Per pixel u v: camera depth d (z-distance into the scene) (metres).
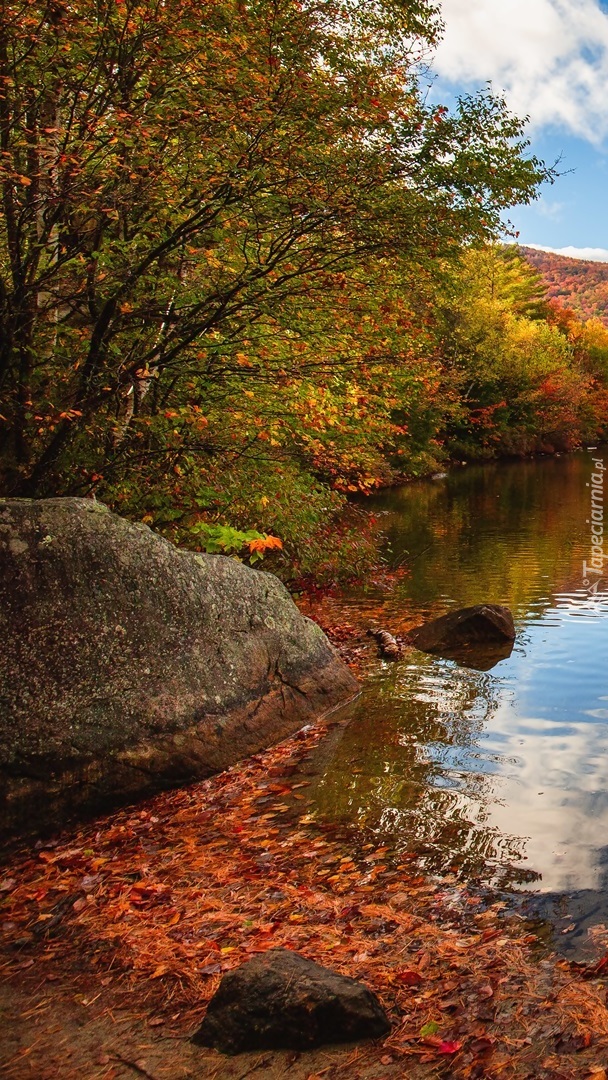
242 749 7.07
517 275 79.38
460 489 34.44
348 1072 3.22
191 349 9.76
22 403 8.62
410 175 8.91
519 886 4.71
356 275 10.10
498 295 65.94
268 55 8.02
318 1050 3.37
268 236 9.43
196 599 7.17
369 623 11.93
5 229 8.40
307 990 3.46
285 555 11.92
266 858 5.27
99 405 9.08
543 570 15.91
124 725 6.28
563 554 17.67
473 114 8.63
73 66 8.01
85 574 6.34
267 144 8.23
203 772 6.67
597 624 11.66
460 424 45.47
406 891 4.72
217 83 7.89
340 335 10.86
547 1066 3.12
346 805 6.04
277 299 9.32
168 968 4.07
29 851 5.65
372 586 14.47
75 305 9.53
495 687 8.84
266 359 9.94
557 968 3.80
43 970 4.19
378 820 5.76
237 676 7.32
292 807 6.05
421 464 39.16
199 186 8.34
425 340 11.84
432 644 10.59
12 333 8.05
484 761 6.77
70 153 7.48
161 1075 3.31
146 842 5.62
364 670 9.55
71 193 7.71
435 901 4.58
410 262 9.84
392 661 9.93
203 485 10.12
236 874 5.07
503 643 10.68
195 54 7.77
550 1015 3.43
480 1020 3.45
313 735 7.50
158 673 6.65
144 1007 3.80
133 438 9.70
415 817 5.77
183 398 10.38
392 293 10.56
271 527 11.09
